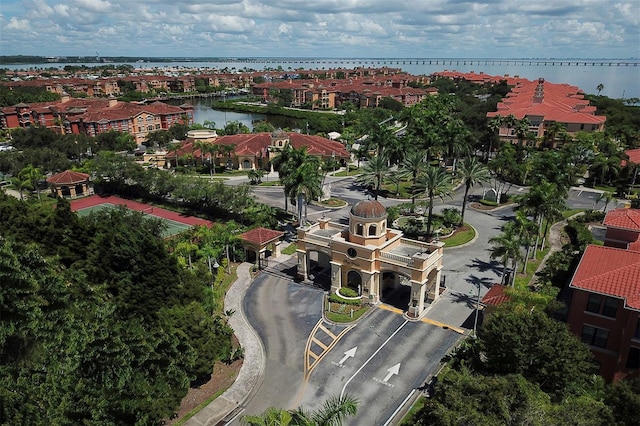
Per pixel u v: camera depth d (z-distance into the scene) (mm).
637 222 52812
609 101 179875
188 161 132000
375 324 53344
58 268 50469
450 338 50312
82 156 138375
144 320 48500
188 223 87188
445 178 74250
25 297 35312
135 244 52094
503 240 54750
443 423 28219
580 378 34688
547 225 72250
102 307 43469
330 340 50625
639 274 40562
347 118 190500
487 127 127938
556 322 36750
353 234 56812
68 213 62188
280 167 81625
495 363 36500
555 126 126688
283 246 75500
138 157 135000
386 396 42156
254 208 81250
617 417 30359
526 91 198500
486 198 96938
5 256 35531
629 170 104688
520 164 108812
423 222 80438
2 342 32344
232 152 126625
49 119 176500
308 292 61188
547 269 60844
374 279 56719
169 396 37688
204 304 52531
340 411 31062
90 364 35500
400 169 101688
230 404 41188
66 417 29141
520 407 28672
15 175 106812
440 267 56906
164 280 50906
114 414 33062
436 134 107812
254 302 58750
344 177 117812
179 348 40719
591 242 66625
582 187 105625
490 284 61531
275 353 48594
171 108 183625
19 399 28172
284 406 41188
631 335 38469
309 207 93812
